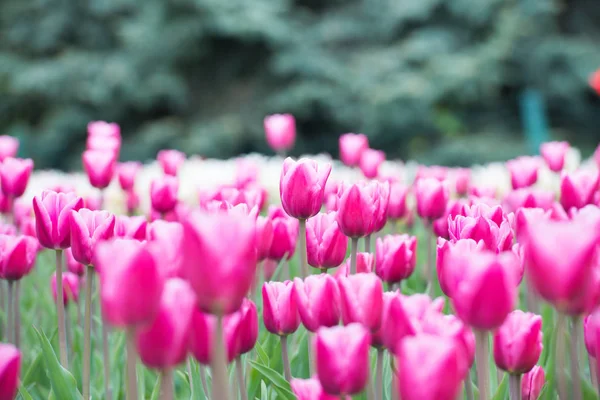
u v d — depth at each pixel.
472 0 15.53
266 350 1.99
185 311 1.54
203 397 1.87
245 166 2.63
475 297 1.55
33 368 2.01
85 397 1.87
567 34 17.58
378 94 14.12
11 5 16.72
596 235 1.52
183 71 16.34
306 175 1.84
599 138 16.27
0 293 2.30
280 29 15.12
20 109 16.03
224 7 15.17
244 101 16.09
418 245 2.92
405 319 1.58
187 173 4.33
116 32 15.91
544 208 2.19
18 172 2.26
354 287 1.66
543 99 15.53
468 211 1.92
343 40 16.17
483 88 14.80
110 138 2.70
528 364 1.67
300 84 15.17
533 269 1.53
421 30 15.79
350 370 1.58
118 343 2.01
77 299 2.17
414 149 14.85
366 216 1.83
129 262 1.50
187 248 1.51
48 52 16.66
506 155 13.82
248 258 1.51
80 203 1.88
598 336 1.62
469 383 1.76
